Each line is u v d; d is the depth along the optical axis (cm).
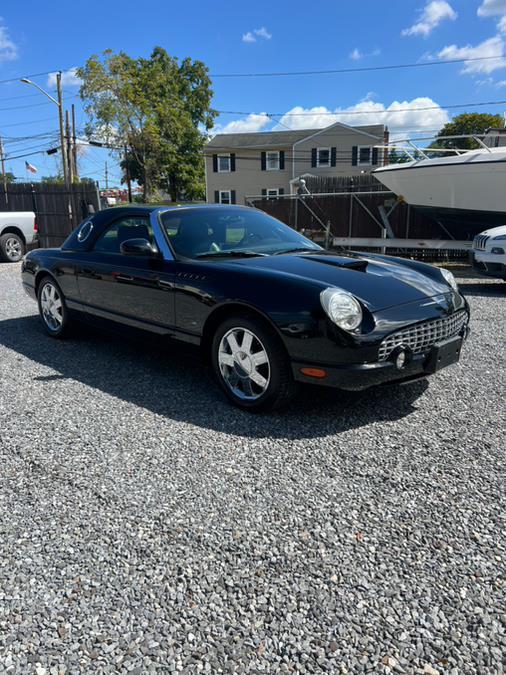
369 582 176
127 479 243
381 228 1316
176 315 351
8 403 341
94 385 375
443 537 199
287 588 174
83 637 155
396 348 285
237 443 278
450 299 326
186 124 3825
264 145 3516
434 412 316
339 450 269
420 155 1231
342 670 143
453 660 146
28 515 217
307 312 279
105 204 1614
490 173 1019
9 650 150
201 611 165
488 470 247
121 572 182
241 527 206
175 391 359
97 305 434
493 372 389
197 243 370
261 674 142
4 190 1534
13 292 795
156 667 145
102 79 3322
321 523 208
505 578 177
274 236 408
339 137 3388
